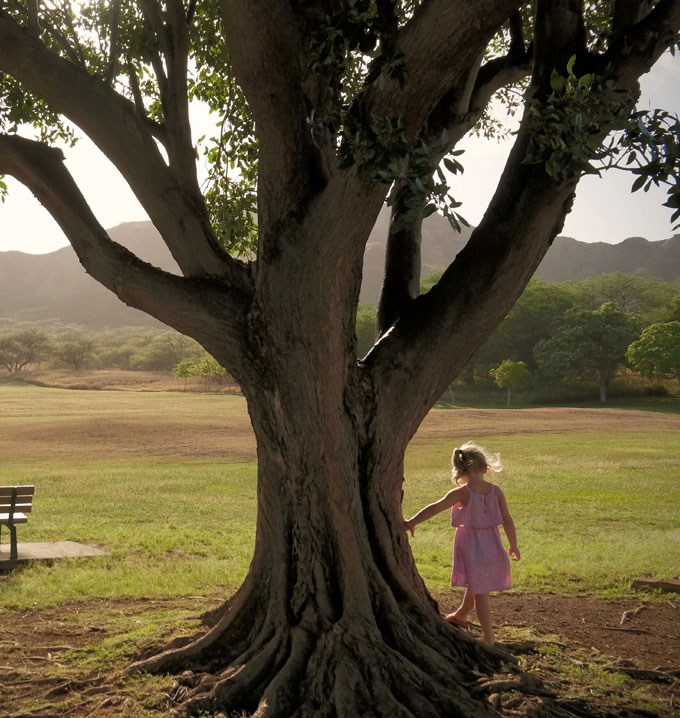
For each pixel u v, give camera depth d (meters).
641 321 111.44
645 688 4.93
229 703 4.23
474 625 6.24
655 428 47.38
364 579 4.71
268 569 4.96
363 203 4.12
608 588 8.23
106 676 4.65
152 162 5.04
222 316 4.90
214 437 38.03
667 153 3.34
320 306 4.54
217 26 7.43
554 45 4.61
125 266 5.04
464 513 5.54
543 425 48.59
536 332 117.31
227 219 7.92
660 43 4.39
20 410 59.38
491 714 4.12
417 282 5.63
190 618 5.87
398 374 5.05
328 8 4.34
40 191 5.06
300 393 4.68
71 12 6.77
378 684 4.24
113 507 15.01
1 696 4.41
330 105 4.11
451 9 3.61
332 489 4.77
